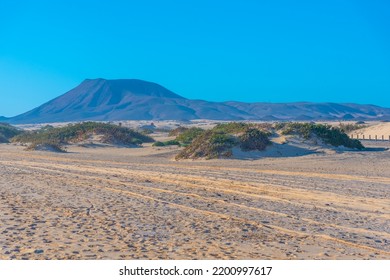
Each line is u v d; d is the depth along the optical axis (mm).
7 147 56000
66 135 60000
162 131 101125
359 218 14852
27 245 10875
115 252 10492
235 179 24094
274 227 13359
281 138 39844
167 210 15586
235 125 42219
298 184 22250
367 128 73188
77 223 13242
